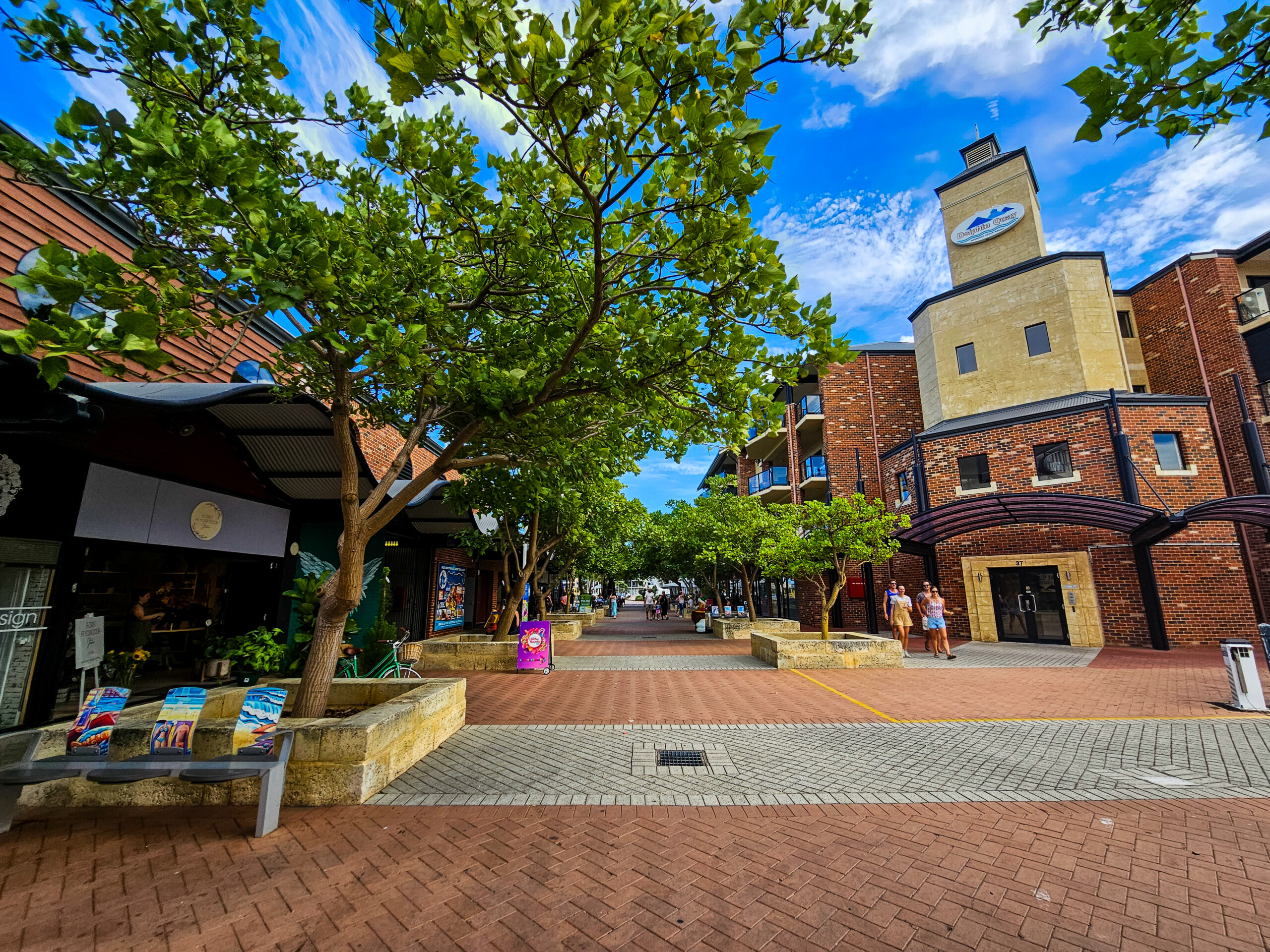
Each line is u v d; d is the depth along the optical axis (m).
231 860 3.44
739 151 3.08
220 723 4.55
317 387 6.19
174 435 7.01
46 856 3.49
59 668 5.76
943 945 2.64
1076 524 14.70
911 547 17.69
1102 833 3.82
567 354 5.40
